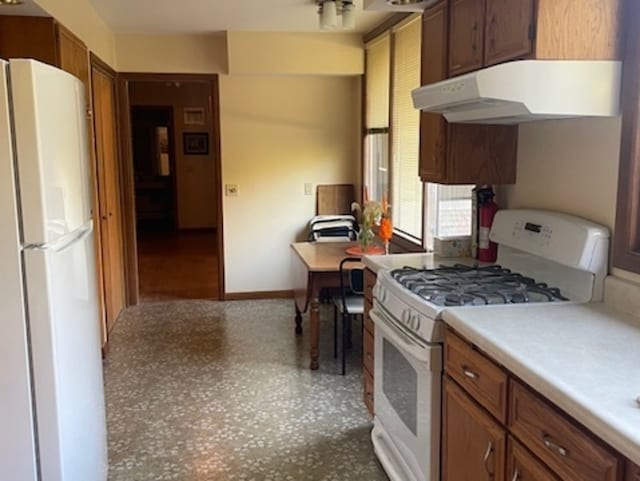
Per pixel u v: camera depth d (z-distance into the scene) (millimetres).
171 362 4043
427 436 2105
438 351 2014
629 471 1152
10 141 1668
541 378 1388
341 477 2604
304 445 2887
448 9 2555
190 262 7660
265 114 5445
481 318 1854
